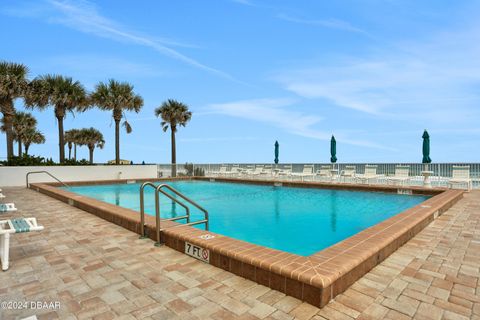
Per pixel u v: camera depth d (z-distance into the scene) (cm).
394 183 1248
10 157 1642
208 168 1981
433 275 296
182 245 382
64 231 496
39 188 1090
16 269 329
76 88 1852
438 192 925
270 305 243
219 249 326
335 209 880
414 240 418
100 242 431
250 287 278
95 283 291
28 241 437
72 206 755
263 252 312
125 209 595
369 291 262
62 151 1814
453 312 227
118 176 1789
